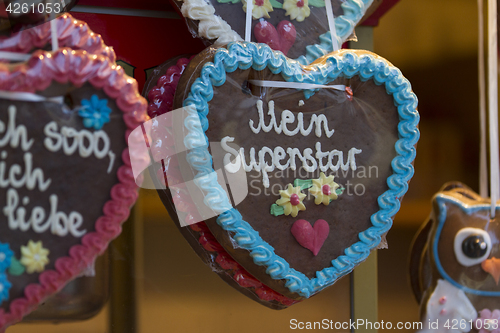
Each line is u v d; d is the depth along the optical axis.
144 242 0.58
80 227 0.51
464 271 0.62
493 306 0.62
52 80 0.50
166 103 0.57
